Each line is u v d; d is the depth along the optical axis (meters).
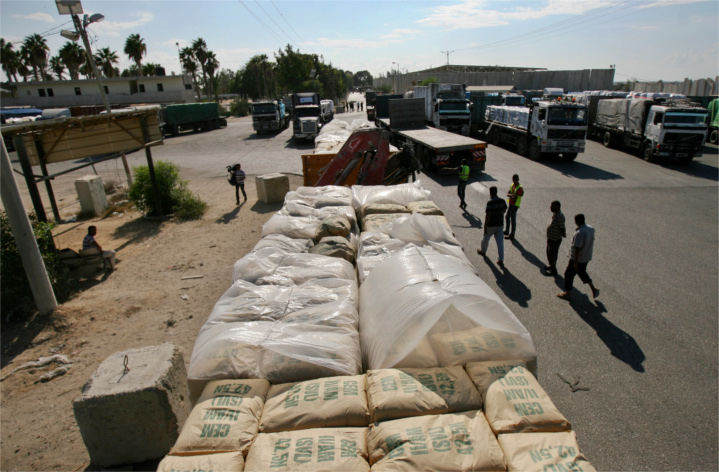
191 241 9.42
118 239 9.73
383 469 2.27
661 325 5.84
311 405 2.71
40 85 43.78
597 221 10.33
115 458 3.54
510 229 9.63
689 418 4.16
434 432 2.46
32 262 5.81
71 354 5.26
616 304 6.42
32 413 4.25
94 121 9.64
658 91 41.34
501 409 2.66
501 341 3.25
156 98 45.31
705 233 9.52
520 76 54.44
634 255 8.30
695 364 4.98
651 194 12.77
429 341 3.23
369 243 5.28
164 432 3.53
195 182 15.91
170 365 3.70
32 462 3.64
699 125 16.27
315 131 24.69
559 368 4.96
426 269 3.84
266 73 62.91
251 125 39.03
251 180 16.03
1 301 5.96
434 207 6.60
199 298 6.68
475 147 14.69
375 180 10.05
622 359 5.10
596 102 24.34
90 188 11.68
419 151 16.45
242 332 3.30
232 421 2.61
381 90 89.50
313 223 6.21
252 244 9.07
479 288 3.44
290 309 3.69
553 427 2.58
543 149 17.16
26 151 8.30
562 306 6.38
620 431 4.02
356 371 3.13
